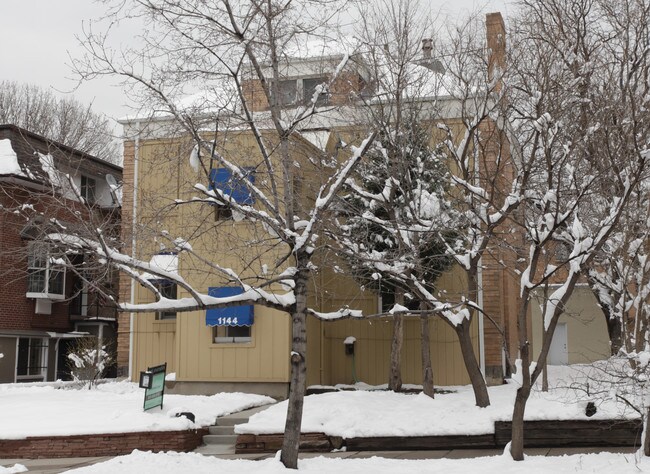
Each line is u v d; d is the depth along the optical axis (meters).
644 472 9.96
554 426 13.76
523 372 11.39
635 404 11.37
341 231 13.32
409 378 21.14
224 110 12.81
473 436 14.03
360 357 21.62
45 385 24.56
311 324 20.52
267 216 11.41
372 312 21.53
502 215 12.68
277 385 19.66
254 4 11.16
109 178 17.25
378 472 11.13
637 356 10.18
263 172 11.70
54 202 11.82
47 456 15.21
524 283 11.34
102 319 32.03
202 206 12.68
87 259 13.52
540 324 31.38
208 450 15.48
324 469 11.29
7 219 21.39
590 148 13.12
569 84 14.44
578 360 31.70
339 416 14.95
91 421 16.05
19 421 16.28
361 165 15.14
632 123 11.96
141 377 16.42
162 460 12.48
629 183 11.12
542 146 13.65
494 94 16.81
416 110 15.44
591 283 15.68
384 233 16.17
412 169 14.82
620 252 12.78
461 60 15.91
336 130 16.09
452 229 13.56
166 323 23.08
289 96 13.62
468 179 14.41
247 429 14.99
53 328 30.91
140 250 11.70
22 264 27.03
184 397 18.48
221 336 20.59
